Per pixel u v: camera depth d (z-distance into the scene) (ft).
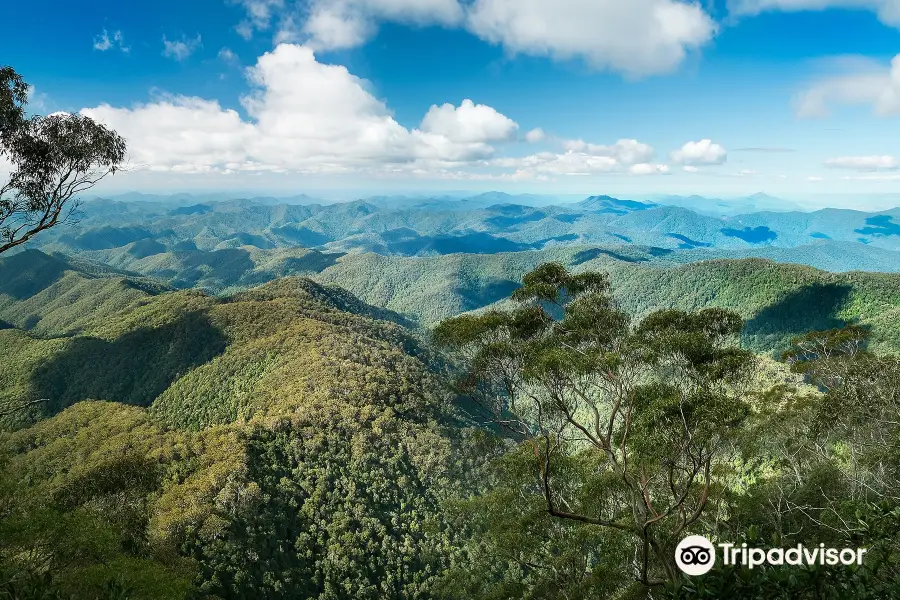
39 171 59.16
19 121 56.54
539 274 64.23
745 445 83.97
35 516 59.67
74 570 55.77
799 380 138.62
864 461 77.05
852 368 88.22
